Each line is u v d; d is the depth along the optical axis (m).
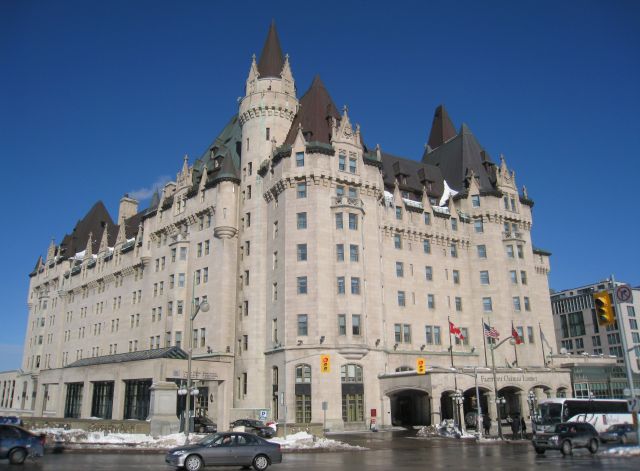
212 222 74.44
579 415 46.59
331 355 60.44
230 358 67.81
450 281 76.88
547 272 87.81
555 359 78.69
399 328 70.56
